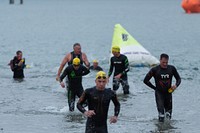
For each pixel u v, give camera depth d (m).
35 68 55.38
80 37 117.06
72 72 30.28
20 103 33.94
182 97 36.38
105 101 21.08
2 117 29.50
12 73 50.59
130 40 56.66
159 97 28.30
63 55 73.81
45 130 26.38
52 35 124.62
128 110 31.55
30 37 117.19
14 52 78.31
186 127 27.19
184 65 57.53
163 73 28.02
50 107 32.38
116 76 36.34
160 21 196.62
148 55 55.06
